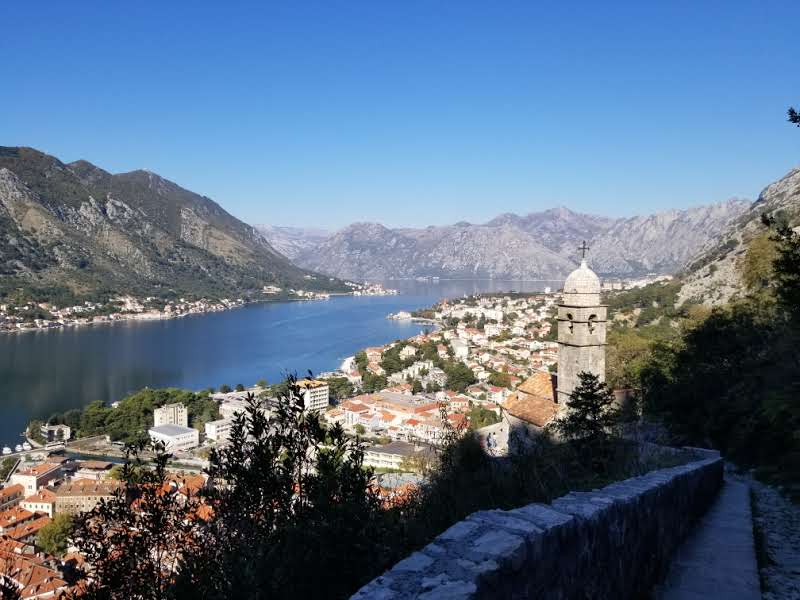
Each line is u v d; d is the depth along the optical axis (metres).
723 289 116.62
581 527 6.98
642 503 9.35
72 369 147.25
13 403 115.19
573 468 17.25
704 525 13.29
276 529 7.44
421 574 5.04
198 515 8.39
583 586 6.95
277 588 6.49
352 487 7.79
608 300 170.38
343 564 6.71
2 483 76.94
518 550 5.55
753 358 36.72
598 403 22.88
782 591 8.95
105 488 60.62
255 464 8.22
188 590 6.80
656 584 9.47
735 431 28.36
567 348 32.22
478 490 10.56
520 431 32.53
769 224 15.72
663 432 30.44
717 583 9.43
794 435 20.30
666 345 47.81
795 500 15.71
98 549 8.25
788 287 16.14
